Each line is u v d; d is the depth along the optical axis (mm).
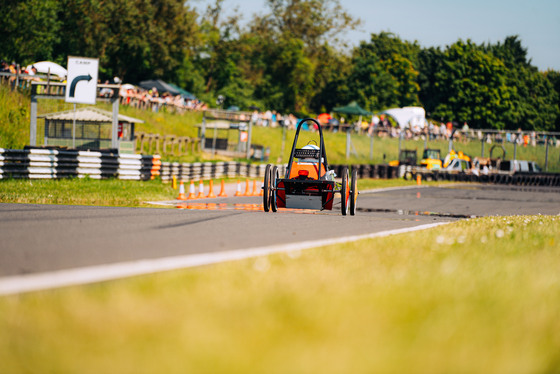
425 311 6562
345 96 152250
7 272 8484
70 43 95625
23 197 25469
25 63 82375
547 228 18703
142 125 66500
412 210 30359
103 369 4629
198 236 13500
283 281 8055
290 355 4977
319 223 18469
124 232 13586
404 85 163500
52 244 11273
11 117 47500
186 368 4660
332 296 7160
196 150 70875
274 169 22078
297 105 151125
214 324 5840
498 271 9445
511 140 98062
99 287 7539
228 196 35906
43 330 5578
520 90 177125
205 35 131750
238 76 137500
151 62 109438
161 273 8703
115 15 100188
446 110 164000
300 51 145875
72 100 38844
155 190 35094
